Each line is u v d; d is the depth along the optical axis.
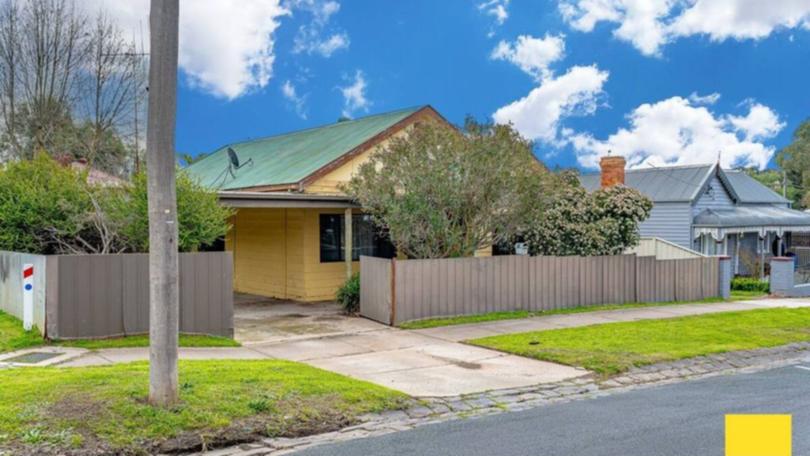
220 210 12.45
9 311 11.74
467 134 14.00
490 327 12.35
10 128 24.64
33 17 24.53
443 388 7.74
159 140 5.86
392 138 15.30
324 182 16.19
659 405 7.21
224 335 10.84
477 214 14.04
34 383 6.57
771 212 27.36
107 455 5.12
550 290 14.77
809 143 50.09
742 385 8.30
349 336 11.44
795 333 12.09
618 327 12.29
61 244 12.45
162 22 5.83
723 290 18.00
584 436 6.02
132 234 11.67
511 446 5.73
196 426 5.69
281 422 6.03
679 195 25.20
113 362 8.49
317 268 16.66
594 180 31.38
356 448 5.66
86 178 13.45
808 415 6.77
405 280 12.72
